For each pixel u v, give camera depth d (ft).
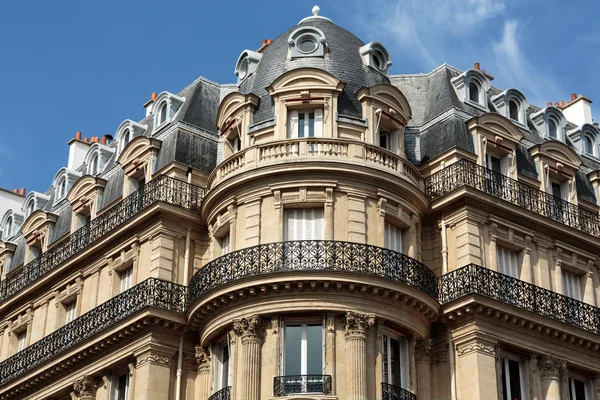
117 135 180.14
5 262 193.77
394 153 147.95
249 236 142.61
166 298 146.30
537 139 168.86
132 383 144.77
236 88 172.76
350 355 132.98
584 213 162.81
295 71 149.89
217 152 161.58
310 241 138.10
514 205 151.02
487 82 166.40
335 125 147.95
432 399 140.67
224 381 140.56
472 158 153.28
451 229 148.66
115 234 157.99
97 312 154.61
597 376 151.64
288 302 135.13
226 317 138.00
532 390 143.54
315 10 167.53
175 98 168.04
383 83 152.15
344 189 143.23
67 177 187.52
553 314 148.05
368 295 136.05
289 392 132.05
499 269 149.79
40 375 160.66
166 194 152.35
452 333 141.79
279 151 145.18
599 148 179.42
